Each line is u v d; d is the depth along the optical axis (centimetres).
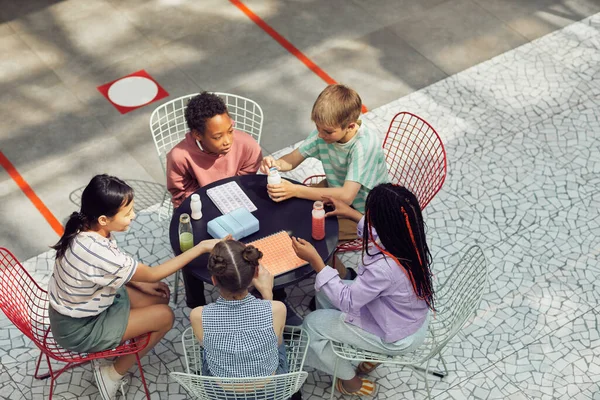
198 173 437
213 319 340
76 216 362
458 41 665
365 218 341
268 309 342
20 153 563
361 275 353
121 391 420
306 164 555
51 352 373
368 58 648
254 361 345
